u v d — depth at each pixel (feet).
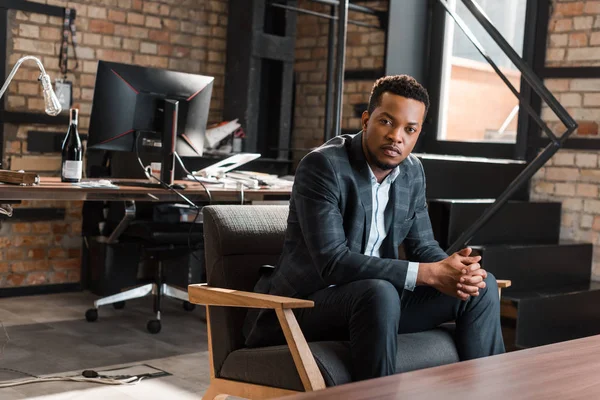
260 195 13.26
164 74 12.62
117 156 15.20
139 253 16.28
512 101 18.19
